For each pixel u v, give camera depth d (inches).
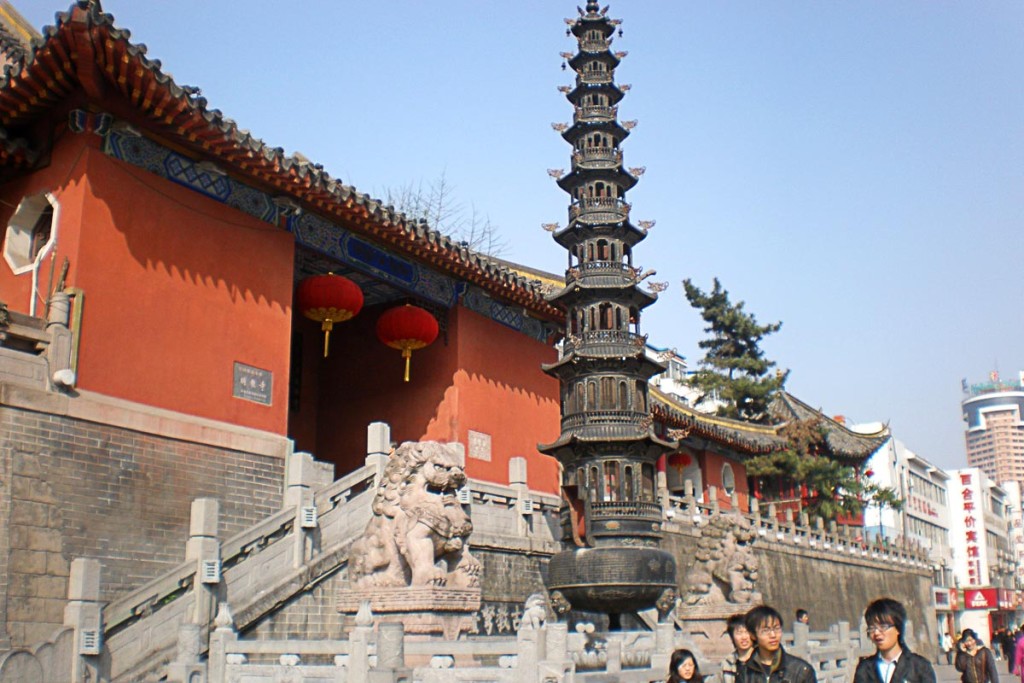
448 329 1111.6
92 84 713.0
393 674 502.3
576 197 950.4
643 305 927.0
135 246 768.3
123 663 591.2
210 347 813.9
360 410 1146.7
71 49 676.1
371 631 529.3
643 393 892.6
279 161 812.0
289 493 720.3
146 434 746.2
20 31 913.5
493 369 1151.0
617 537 833.5
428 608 636.7
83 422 701.9
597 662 625.9
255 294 864.3
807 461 1989.4
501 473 1125.7
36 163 770.8
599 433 853.8
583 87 971.9
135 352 751.7
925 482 3469.5
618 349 876.0
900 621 323.3
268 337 868.6
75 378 701.3
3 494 641.6
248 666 566.3
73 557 676.1
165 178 804.6
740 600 1005.2
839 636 998.4
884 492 2260.1
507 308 1192.8
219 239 841.5
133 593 601.3
